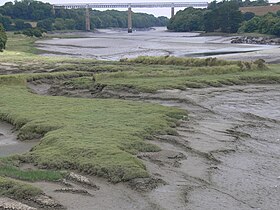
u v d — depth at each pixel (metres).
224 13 162.38
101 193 13.77
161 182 14.84
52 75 47.06
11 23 187.12
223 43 123.62
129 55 82.62
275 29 135.38
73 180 14.81
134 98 33.31
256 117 27.34
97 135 20.05
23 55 75.88
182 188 14.41
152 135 21.22
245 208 12.76
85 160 16.39
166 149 19.22
